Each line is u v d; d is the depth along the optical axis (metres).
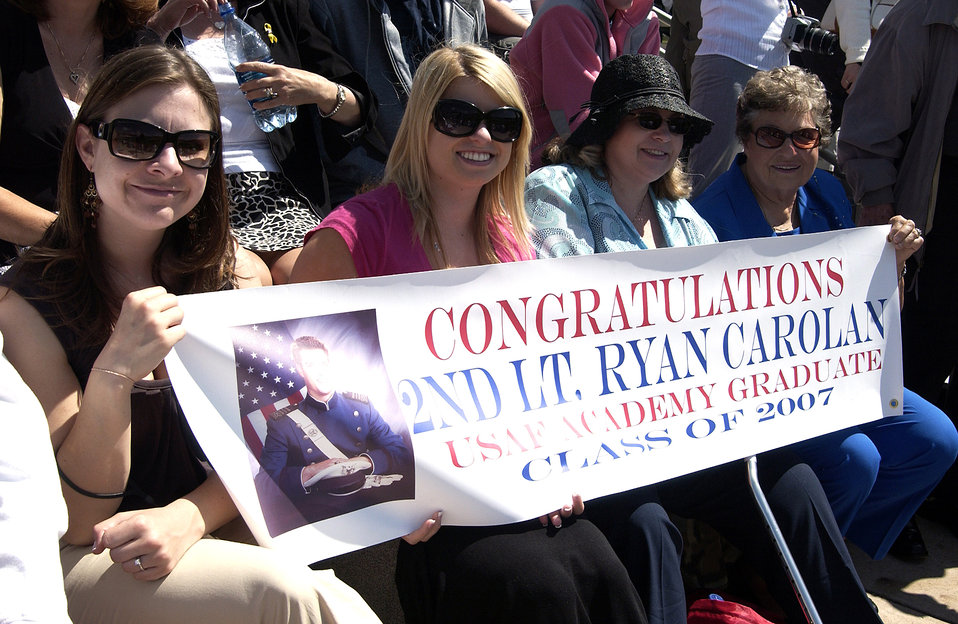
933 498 4.25
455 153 2.54
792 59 5.64
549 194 3.03
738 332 2.95
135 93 1.96
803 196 3.74
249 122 3.28
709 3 4.87
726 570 3.30
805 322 3.10
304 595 1.83
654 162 3.03
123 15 3.06
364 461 2.20
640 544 2.57
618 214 3.10
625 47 4.39
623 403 2.69
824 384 3.14
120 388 1.83
